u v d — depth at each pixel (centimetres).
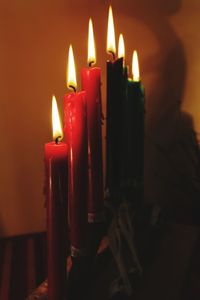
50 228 63
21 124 89
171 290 72
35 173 93
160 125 96
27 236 94
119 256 70
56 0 84
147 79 93
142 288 72
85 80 67
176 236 85
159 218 83
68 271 69
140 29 89
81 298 68
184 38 91
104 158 95
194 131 97
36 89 88
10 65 86
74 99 62
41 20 85
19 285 80
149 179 101
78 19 86
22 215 95
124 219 73
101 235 71
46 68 87
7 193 93
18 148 91
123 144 74
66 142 64
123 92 72
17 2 83
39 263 85
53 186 62
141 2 88
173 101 95
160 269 76
